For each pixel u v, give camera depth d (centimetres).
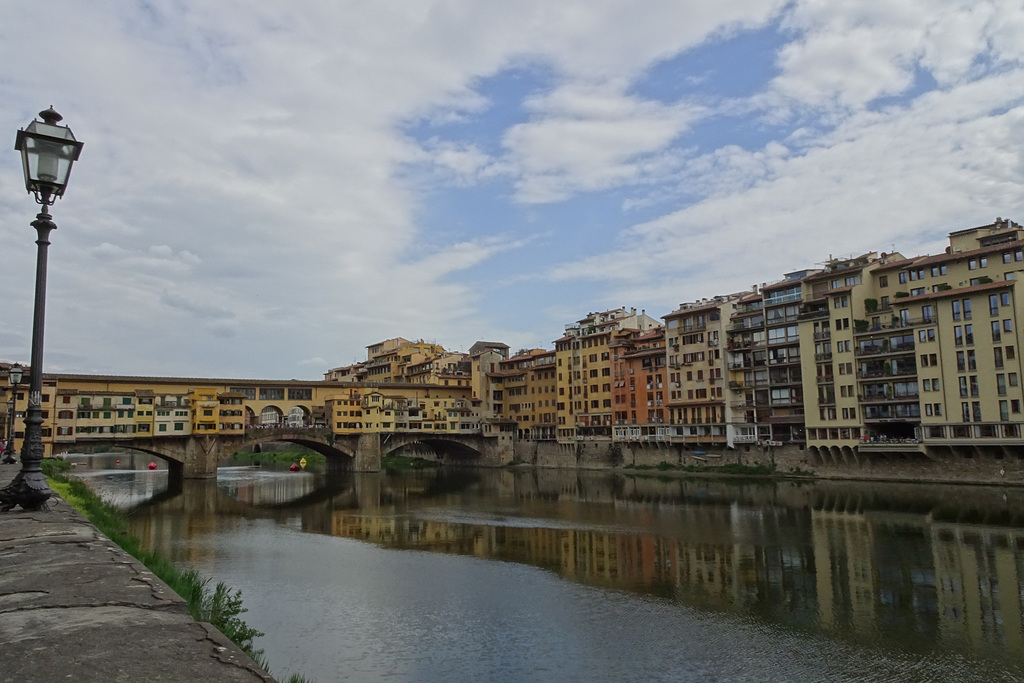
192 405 11981
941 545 4881
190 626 728
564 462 14350
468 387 17200
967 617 3350
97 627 702
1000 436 7756
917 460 8619
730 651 2967
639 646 3038
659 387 12562
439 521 6669
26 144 1441
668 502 7844
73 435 10719
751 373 11031
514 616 3466
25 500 1585
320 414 14612
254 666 611
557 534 5794
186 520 6881
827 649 2978
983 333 7969
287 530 6219
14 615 738
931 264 8762
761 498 7844
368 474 13475
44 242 1529
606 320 15225
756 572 4294
